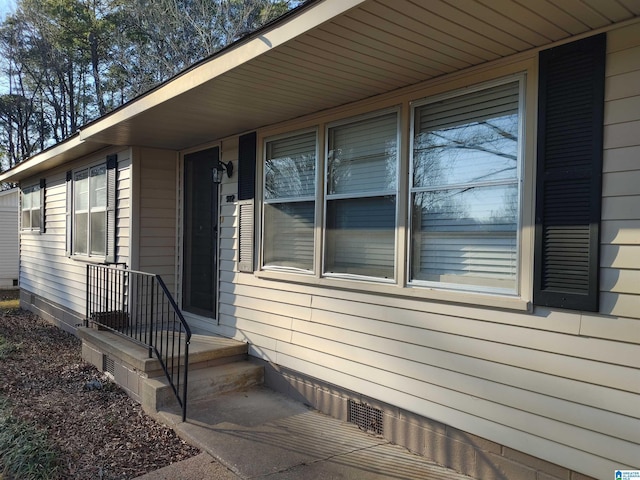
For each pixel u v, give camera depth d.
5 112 23.86
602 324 2.57
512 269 3.01
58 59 22.67
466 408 3.17
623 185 2.51
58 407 4.48
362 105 3.97
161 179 6.42
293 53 3.05
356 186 4.04
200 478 3.13
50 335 7.98
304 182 4.55
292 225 4.71
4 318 9.61
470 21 2.58
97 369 5.60
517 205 2.97
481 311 3.10
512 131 3.02
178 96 3.97
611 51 2.57
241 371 4.75
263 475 3.10
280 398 4.55
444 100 3.40
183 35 17.69
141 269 6.25
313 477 3.08
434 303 3.38
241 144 5.32
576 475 2.65
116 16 21.47
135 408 4.45
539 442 2.80
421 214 3.55
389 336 3.69
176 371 4.62
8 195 14.86
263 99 4.01
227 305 5.52
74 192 8.05
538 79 2.86
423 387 3.43
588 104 2.64
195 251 6.23
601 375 2.57
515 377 2.92
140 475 3.19
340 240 4.18
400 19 2.58
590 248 2.60
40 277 9.88
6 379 5.34
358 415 3.92
